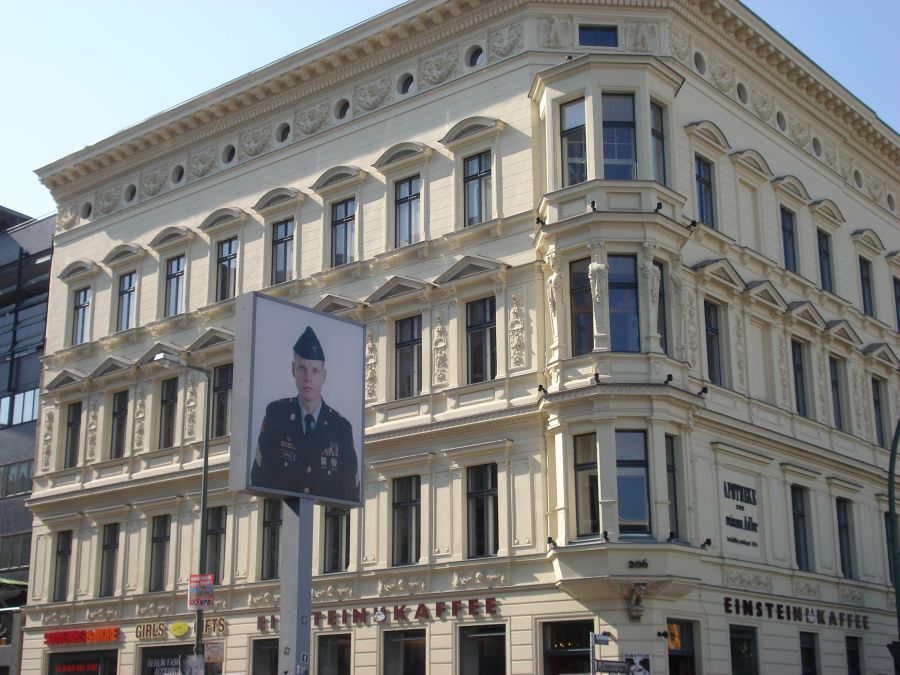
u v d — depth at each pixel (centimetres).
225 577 4119
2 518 5322
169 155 4888
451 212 3853
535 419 3462
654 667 3122
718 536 3472
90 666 4519
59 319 5150
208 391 3591
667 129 3575
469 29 3956
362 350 3053
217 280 4541
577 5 3803
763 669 3531
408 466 3725
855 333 4469
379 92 4178
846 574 4134
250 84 4494
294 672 2647
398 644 3644
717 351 3753
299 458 2789
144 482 4447
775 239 4162
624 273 3375
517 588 3391
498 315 3638
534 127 3706
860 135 4881
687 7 3906
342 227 4191
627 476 3216
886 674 4156
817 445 4069
